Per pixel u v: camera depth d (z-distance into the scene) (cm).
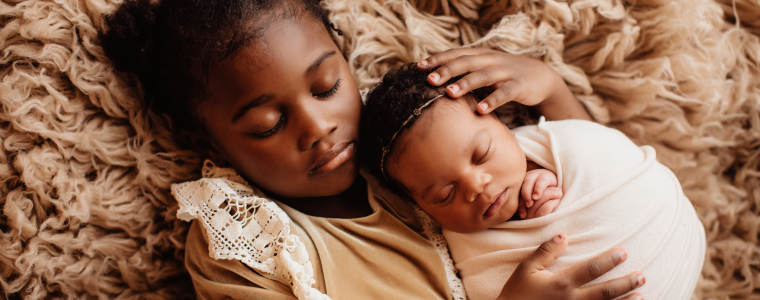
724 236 118
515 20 104
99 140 99
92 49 95
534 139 97
